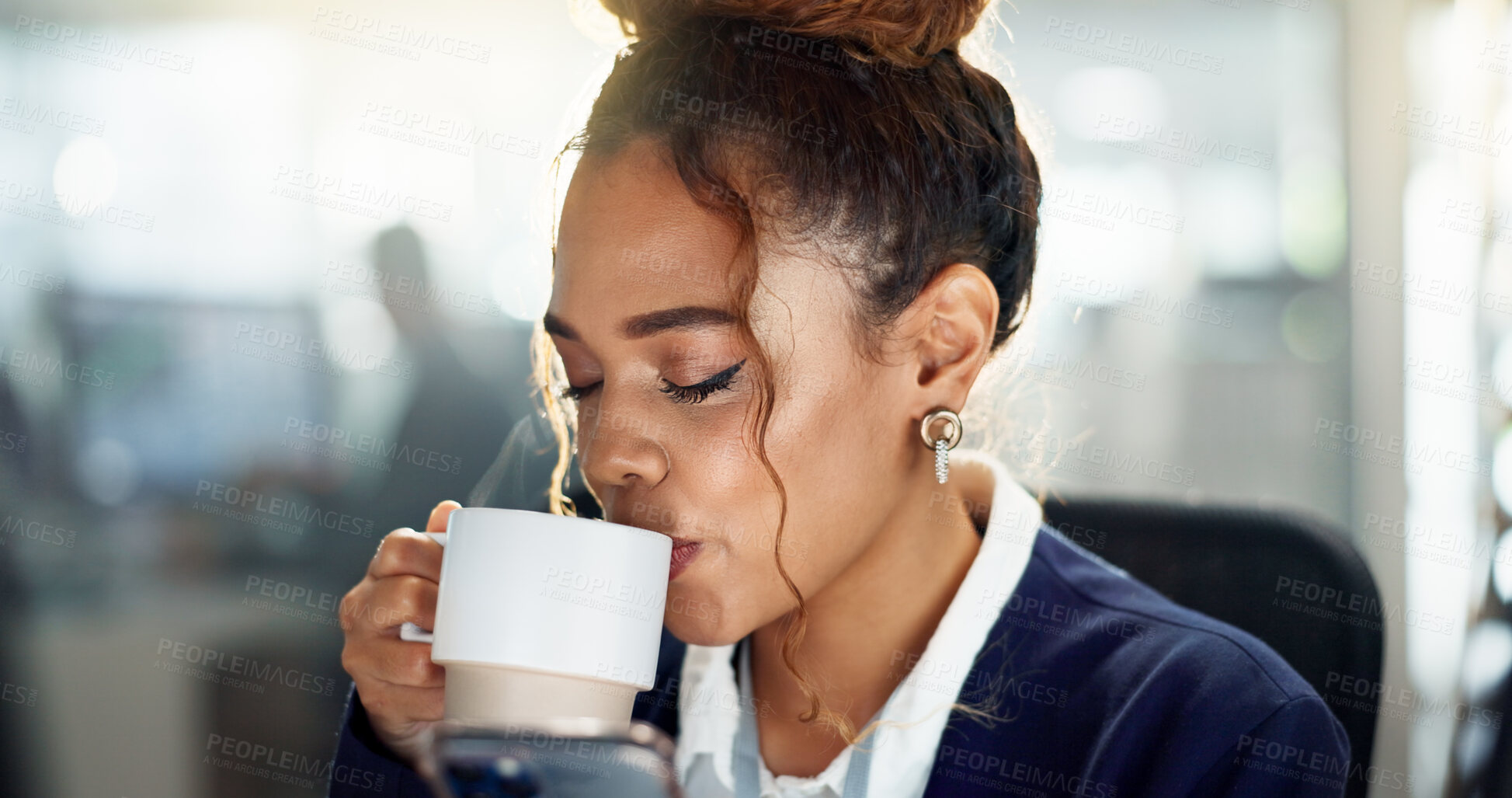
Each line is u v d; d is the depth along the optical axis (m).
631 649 0.65
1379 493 2.93
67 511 3.24
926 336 0.79
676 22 0.79
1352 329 2.97
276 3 3.79
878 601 0.86
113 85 3.77
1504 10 2.33
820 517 0.76
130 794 2.54
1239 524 1.11
